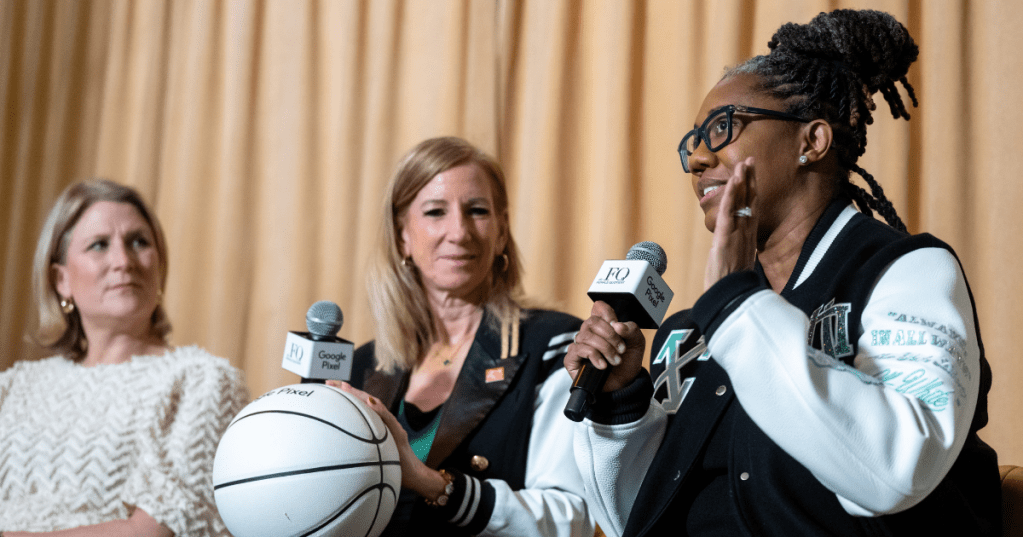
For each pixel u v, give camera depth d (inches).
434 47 134.6
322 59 142.0
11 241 146.0
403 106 135.7
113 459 72.0
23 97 149.6
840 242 41.1
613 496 43.8
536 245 123.3
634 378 42.4
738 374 33.0
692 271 114.9
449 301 70.6
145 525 67.5
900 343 34.8
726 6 118.3
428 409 66.1
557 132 125.5
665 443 42.3
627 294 40.2
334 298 134.3
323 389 48.4
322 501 44.0
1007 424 99.7
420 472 54.6
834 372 32.4
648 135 122.9
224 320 136.6
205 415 74.9
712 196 42.6
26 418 76.2
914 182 110.4
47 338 83.4
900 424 31.5
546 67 127.3
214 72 144.9
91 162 148.3
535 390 63.3
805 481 36.3
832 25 44.0
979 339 37.7
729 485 39.1
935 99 108.0
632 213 121.1
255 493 44.0
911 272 36.6
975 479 38.6
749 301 33.1
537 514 56.8
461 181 70.1
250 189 140.3
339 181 136.3
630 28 123.4
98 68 150.2
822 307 38.8
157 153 145.0
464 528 57.1
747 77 44.2
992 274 103.0
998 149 104.2
